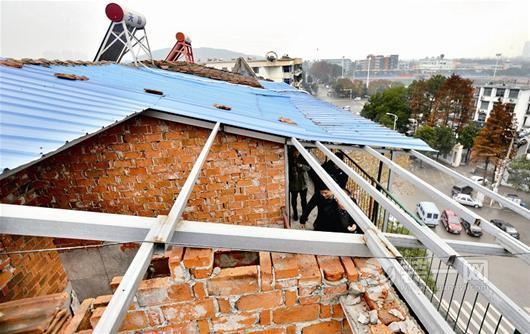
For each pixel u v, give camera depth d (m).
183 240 1.26
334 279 1.64
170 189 3.78
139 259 1.01
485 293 1.14
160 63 9.07
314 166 2.41
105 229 1.19
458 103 38.69
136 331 1.72
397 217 1.64
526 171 25.50
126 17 8.27
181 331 1.74
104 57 8.92
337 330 1.82
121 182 3.67
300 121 4.95
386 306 1.56
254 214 4.09
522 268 12.95
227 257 2.10
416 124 44.56
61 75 3.79
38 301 2.06
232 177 3.85
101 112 2.70
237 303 1.68
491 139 28.55
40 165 3.43
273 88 10.68
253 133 3.57
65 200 3.63
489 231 1.81
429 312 0.96
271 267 1.62
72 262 4.10
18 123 2.10
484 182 28.20
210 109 3.95
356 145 3.75
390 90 48.44
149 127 3.49
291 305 1.70
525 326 1.01
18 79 3.26
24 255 2.47
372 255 1.44
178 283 1.61
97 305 1.77
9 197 2.71
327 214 3.11
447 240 1.78
